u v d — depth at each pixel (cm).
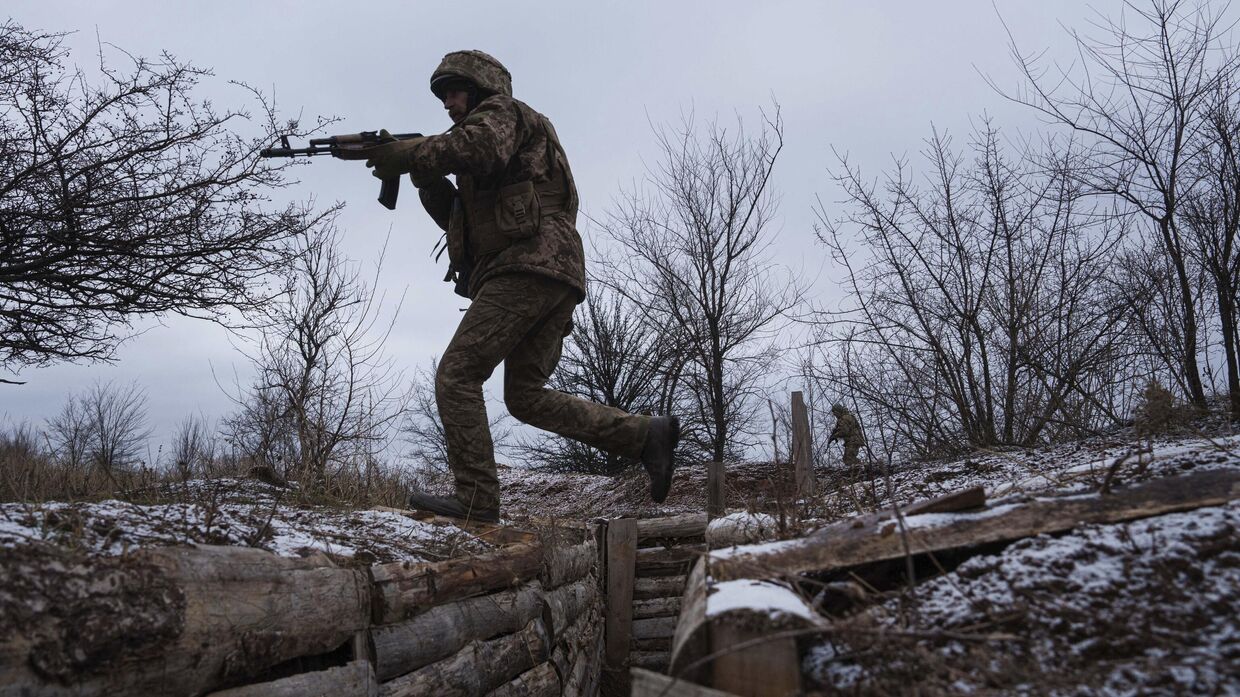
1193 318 674
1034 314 820
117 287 687
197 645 223
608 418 458
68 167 659
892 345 873
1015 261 852
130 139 662
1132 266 768
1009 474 495
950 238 877
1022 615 182
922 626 186
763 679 168
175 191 668
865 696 164
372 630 293
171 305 686
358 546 329
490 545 412
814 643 188
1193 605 176
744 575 209
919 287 879
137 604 210
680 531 694
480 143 400
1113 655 167
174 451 579
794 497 411
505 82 445
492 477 441
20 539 215
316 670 273
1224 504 218
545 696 414
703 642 175
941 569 211
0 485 356
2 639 181
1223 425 514
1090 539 208
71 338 690
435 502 438
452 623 335
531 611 416
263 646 243
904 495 495
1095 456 464
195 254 681
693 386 1450
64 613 194
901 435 848
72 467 502
